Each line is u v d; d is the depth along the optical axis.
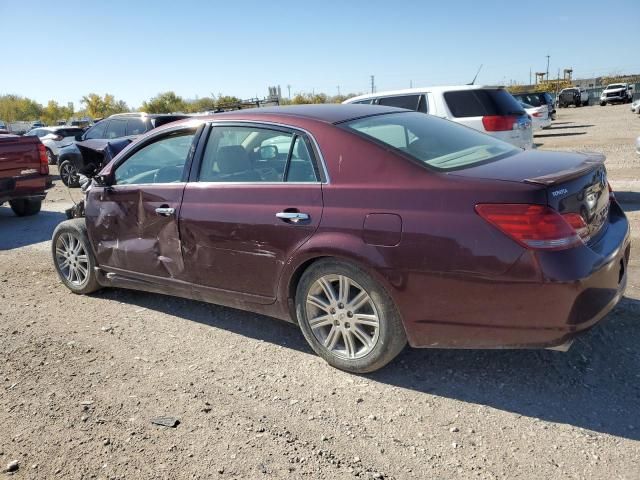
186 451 2.79
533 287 2.76
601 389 3.12
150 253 4.36
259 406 3.16
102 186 4.71
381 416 3.01
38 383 3.55
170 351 3.93
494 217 2.81
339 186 3.30
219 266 3.89
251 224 3.63
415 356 3.64
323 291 3.48
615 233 3.28
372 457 2.68
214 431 2.94
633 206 7.55
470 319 2.95
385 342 3.24
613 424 2.81
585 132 21.20
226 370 3.61
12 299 5.24
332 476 2.56
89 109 69.31
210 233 3.87
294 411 3.10
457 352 3.65
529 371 3.36
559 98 52.31
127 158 4.62
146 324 4.45
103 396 3.35
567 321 2.77
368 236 3.13
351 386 3.33
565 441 2.70
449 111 8.02
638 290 4.38
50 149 20.58
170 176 4.26
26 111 89.31
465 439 2.77
